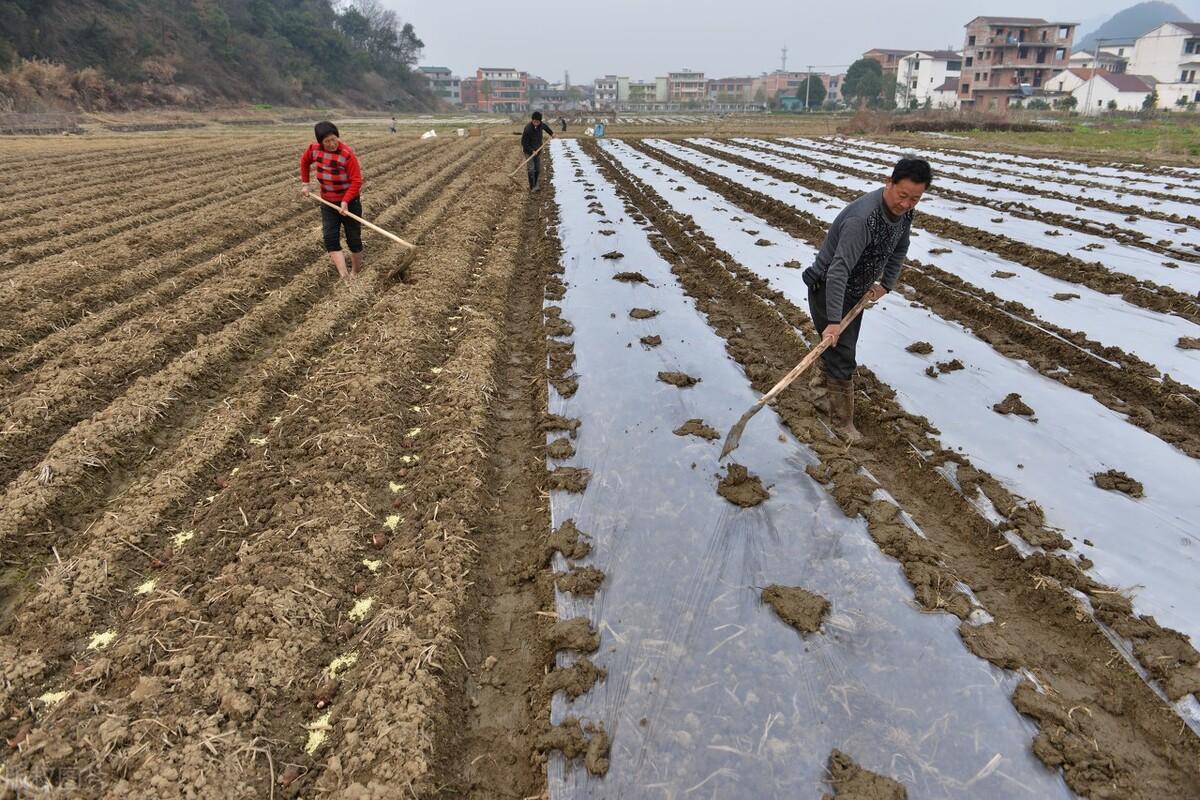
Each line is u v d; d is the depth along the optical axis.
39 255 9.51
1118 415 5.27
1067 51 66.62
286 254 9.24
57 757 2.68
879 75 79.50
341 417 5.09
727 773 2.67
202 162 19.75
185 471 4.51
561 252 9.90
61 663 3.23
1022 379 5.85
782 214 12.10
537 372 6.14
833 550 3.83
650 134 36.88
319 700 3.03
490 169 19.00
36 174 16.83
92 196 13.80
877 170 18.28
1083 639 3.32
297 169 17.98
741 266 8.95
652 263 9.31
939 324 7.06
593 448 4.88
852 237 4.38
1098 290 8.01
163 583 3.62
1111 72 72.50
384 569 3.79
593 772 2.68
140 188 14.87
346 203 8.07
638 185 16.02
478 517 4.26
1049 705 2.90
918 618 3.38
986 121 35.09
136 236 9.95
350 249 8.65
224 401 5.71
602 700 2.98
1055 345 6.52
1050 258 8.99
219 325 7.14
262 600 3.41
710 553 3.83
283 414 5.36
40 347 6.39
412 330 6.60
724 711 2.91
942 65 85.62
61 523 4.18
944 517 4.25
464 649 3.35
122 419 5.05
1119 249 9.65
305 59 76.06
